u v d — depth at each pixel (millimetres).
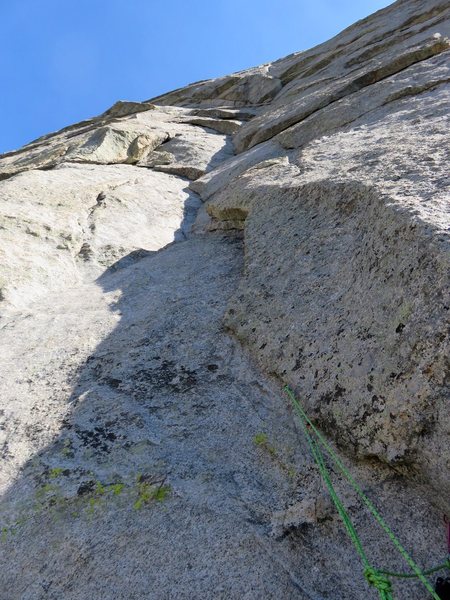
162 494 3379
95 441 3873
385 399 3320
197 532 3146
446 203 4039
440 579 2736
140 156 13906
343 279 4402
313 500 3277
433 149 5523
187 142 14539
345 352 3807
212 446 3768
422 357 3221
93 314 5699
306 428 3736
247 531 3133
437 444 2988
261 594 2854
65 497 3445
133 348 4957
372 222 4512
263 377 4293
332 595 2859
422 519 3055
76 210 8758
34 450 3852
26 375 4707
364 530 3098
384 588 2613
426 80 9383
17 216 7816
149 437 3869
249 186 7281
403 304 3564
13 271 6508
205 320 5223
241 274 6051
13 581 3041
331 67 18766
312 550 3057
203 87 26031
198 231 8664
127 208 9328
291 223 5695
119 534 3180
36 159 13742
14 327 5547
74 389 4477
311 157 7480
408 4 21375
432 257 3531
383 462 3285
